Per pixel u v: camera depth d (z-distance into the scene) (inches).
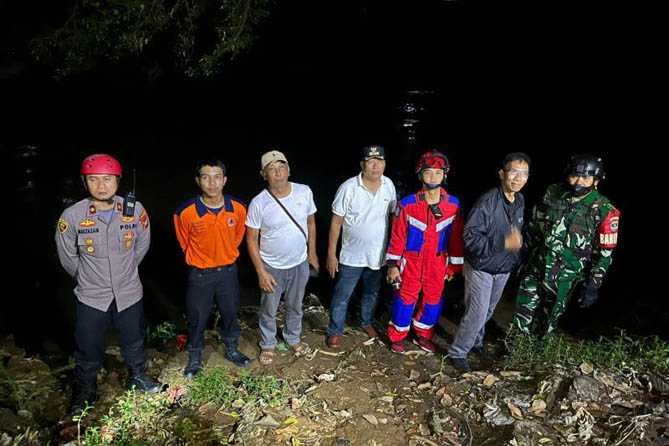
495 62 511.5
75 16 311.1
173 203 339.0
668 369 150.7
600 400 138.2
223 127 518.3
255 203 145.6
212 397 140.4
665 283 223.9
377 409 139.4
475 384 149.8
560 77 447.2
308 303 214.2
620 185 315.0
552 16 442.0
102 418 133.3
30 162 406.0
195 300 145.6
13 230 291.6
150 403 137.2
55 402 146.9
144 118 540.4
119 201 129.6
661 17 354.9
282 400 140.2
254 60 547.2
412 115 509.7
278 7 491.2
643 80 372.5
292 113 552.4
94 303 130.8
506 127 445.4
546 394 142.1
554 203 156.4
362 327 184.1
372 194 157.2
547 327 168.4
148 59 476.7
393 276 158.6
